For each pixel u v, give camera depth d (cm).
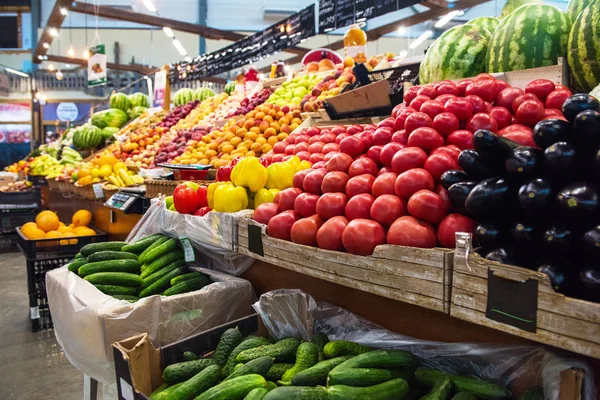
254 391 123
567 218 85
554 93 137
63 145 907
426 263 104
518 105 136
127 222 377
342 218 133
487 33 224
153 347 151
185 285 204
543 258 89
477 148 100
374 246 120
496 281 90
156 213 247
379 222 123
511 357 117
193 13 1416
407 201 123
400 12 1142
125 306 175
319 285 177
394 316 148
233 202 188
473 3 618
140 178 423
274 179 188
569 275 85
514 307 87
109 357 171
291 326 165
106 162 495
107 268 210
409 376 128
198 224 202
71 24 1468
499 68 199
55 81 1511
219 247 208
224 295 197
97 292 190
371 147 149
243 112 452
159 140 563
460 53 218
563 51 189
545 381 102
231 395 126
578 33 172
